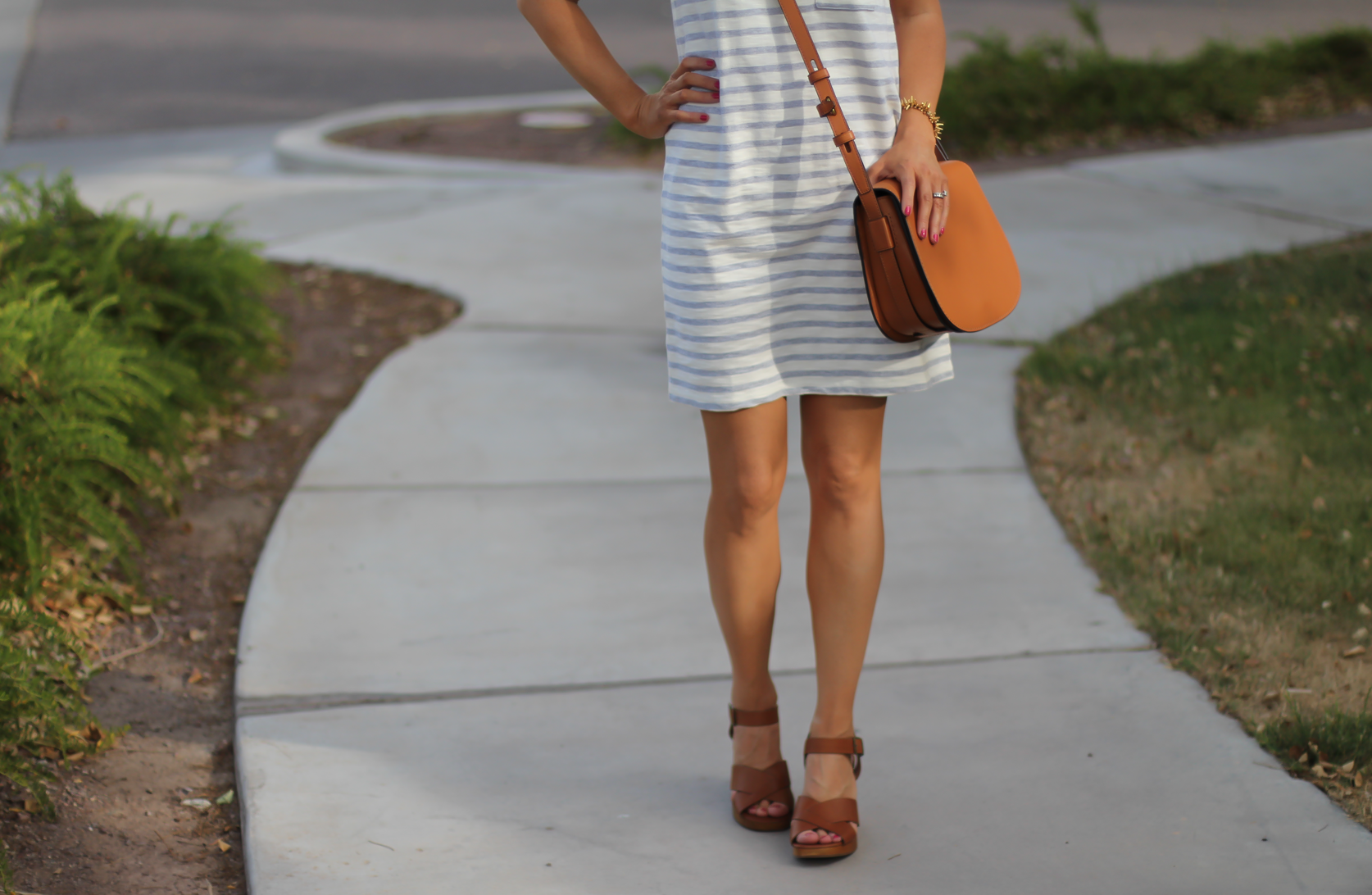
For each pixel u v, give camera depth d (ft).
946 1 58.18
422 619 9.80
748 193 6.44
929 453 12.96
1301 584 9.80
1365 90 33.19
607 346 16.33
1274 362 14.38
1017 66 31.78
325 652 9.29
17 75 43.16
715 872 6.88
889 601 10.02
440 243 21.03
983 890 6.69
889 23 6.57
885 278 6.24
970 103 29.50
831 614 6.98
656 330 16.96
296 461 13.15
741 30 6.33
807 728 8.30
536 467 12.72
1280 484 11.58
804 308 6.62
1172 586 9.92
